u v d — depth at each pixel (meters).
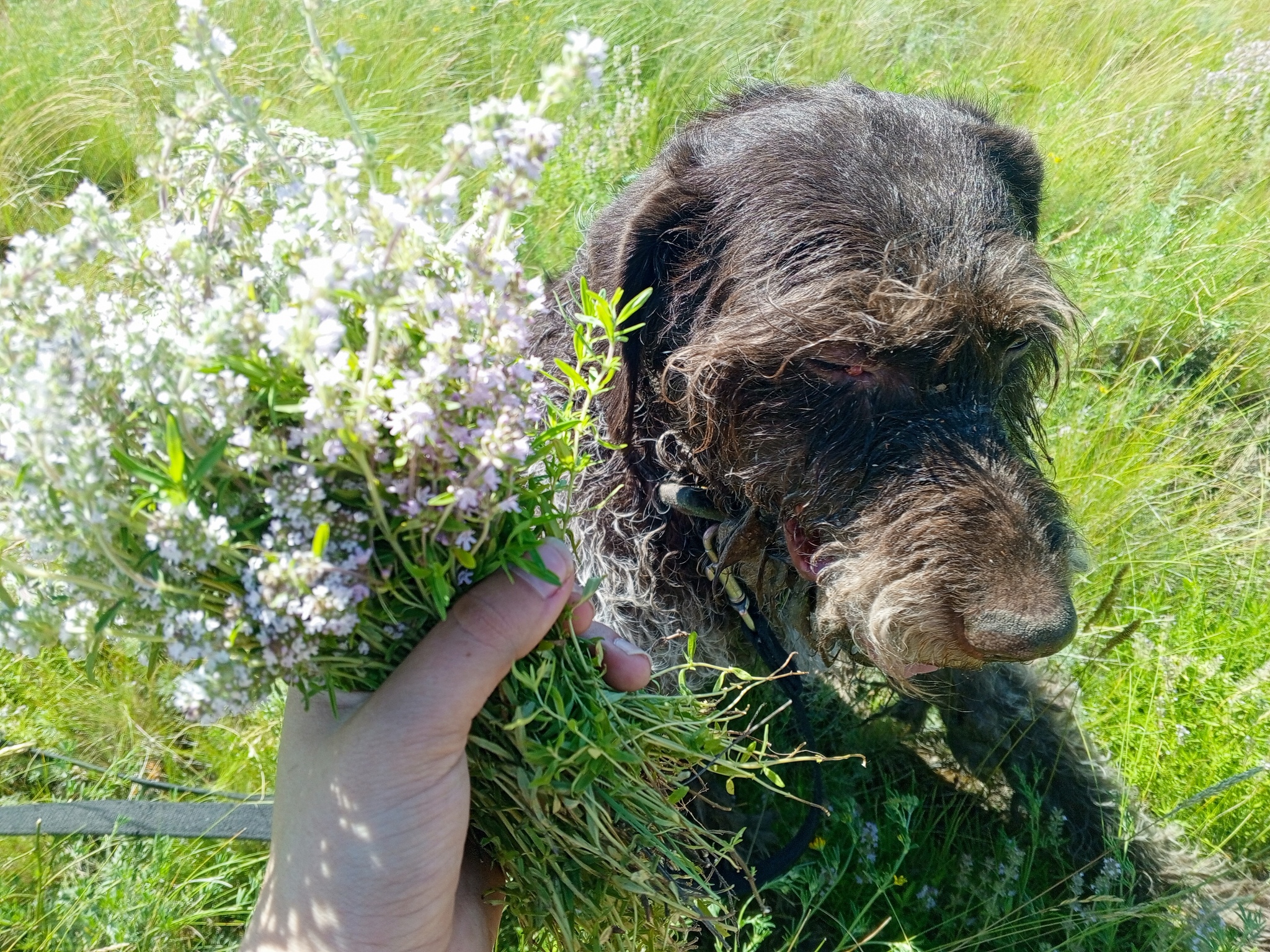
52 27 0.95
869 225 0.41
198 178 0.25
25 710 0.49
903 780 0.52
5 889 0.42
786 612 0.48
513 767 0.27
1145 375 0.74
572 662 0.28
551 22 1.00
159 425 0.21
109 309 0.21
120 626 0.23
